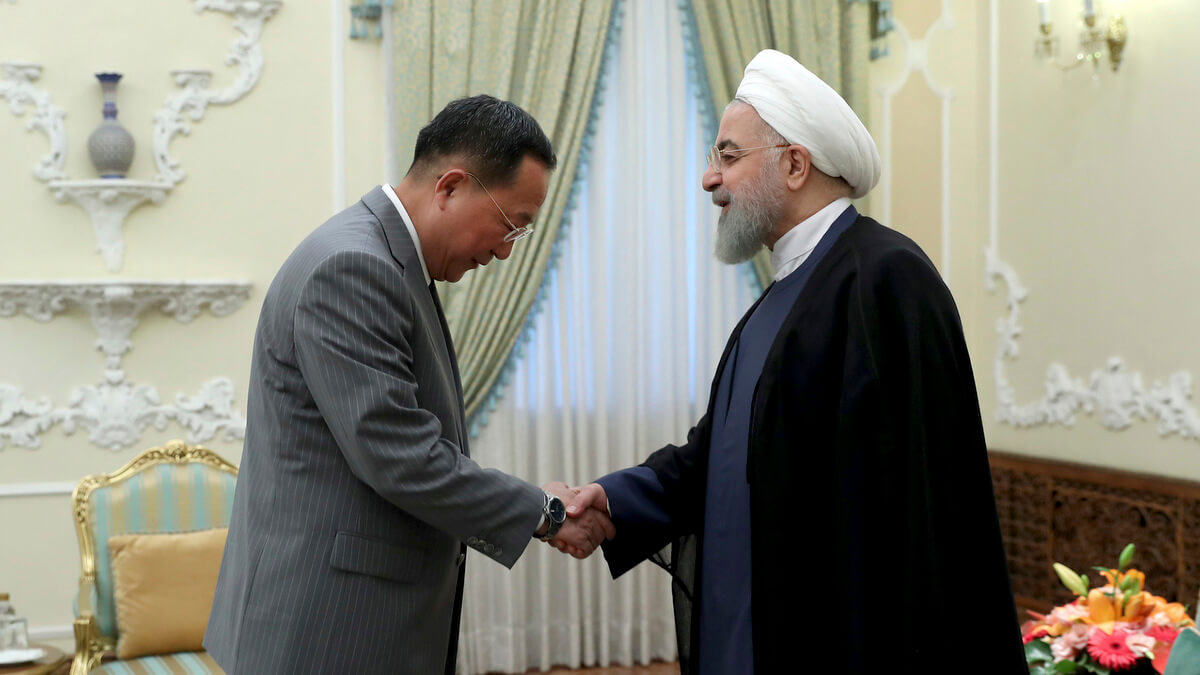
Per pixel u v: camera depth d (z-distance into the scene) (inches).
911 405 77.9
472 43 185.6
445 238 83.5
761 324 88.9
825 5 202.4
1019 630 79.5
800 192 88.3
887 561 77.3
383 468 74.9
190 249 181.8
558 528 84.0
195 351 182.4
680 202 201.6
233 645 79.7
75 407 177.9
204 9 181.6
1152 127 171.0
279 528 78.2
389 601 79.0
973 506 79.0
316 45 186.5
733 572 85.9
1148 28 171.3
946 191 214.5
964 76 215.6
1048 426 196.7
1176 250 166.9
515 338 191.2
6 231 174.9
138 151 179.6
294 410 78.2
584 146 196.4
